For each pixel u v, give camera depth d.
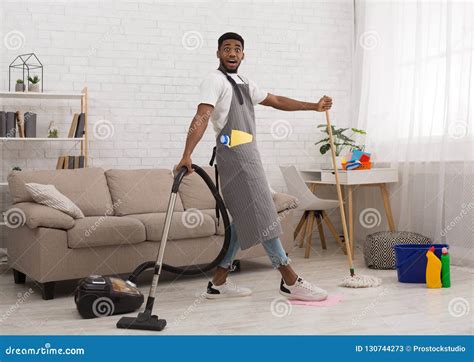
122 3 5.21
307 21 5.89
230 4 5.59
